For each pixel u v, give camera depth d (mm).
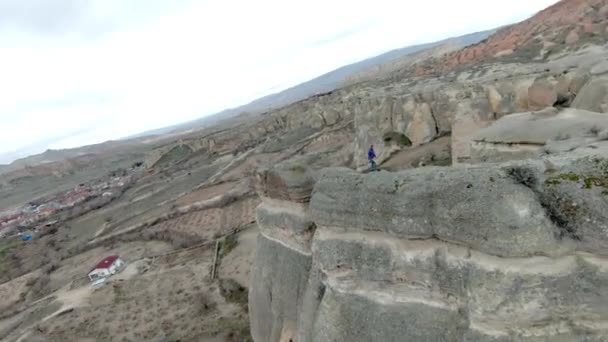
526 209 7371
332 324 10531
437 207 8641
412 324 9188
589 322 7059
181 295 34719
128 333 30016
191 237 51375
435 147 30547
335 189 10891
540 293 7289
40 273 54844
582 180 7133
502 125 16453
